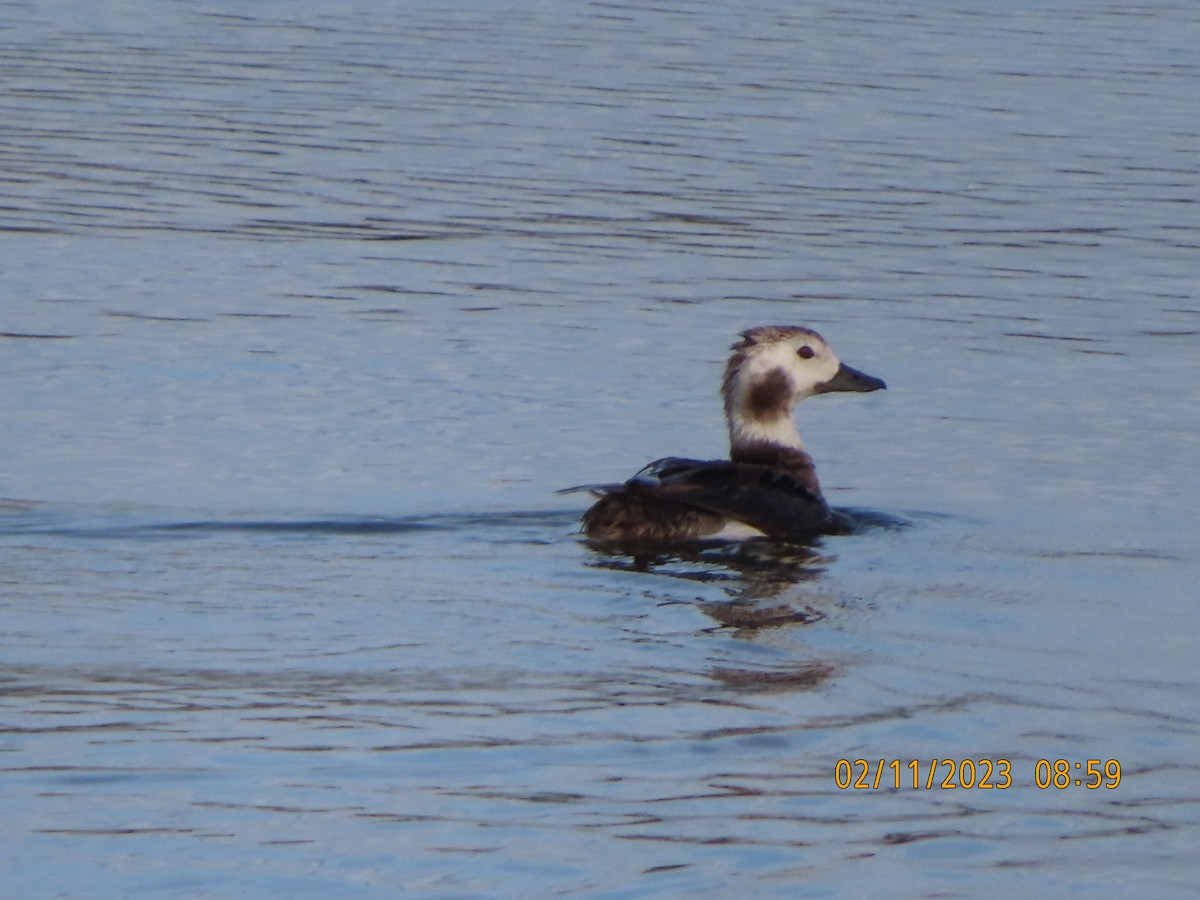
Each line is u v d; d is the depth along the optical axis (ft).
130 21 112.16
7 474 47.16
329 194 78.23
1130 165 84.79
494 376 57.36
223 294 65.21
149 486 46.34
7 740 28.73
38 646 33.37
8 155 82.38
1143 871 25.40
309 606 36.17
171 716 29.91
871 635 35.35
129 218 74.13
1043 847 26.13
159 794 26.89
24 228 72.33
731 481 43.19
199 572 38.52
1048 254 72.18
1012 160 85.25
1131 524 44.96
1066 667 33.73
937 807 27.22
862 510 45.62
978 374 58.75
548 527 43.06
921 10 118.42
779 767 28.55
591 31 111.14
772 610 36.70
